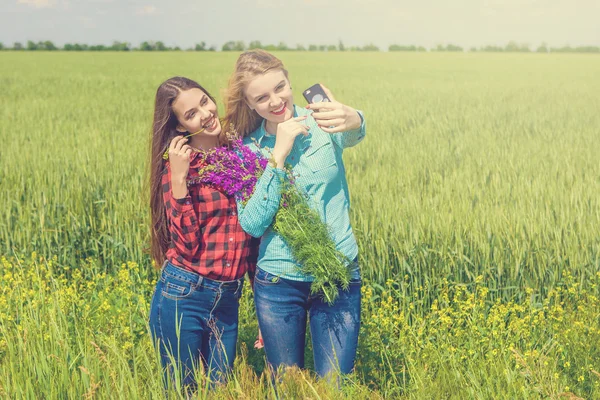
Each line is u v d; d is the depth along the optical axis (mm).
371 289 4645
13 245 5926
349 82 29766
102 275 5324
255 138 3104
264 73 2789
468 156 9469
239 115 3041
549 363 3424
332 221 3004
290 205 2883
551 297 4676
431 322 4098
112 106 19359
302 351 3119
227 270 3021
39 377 2748
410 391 3150
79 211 6566
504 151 10039
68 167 8523
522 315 4371
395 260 5109
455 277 4836
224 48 93812
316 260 2795
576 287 4750
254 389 2873
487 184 7551
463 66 47500
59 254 5840
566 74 36312
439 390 3006
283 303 2984
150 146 3107
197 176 2938
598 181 7527
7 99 21938
